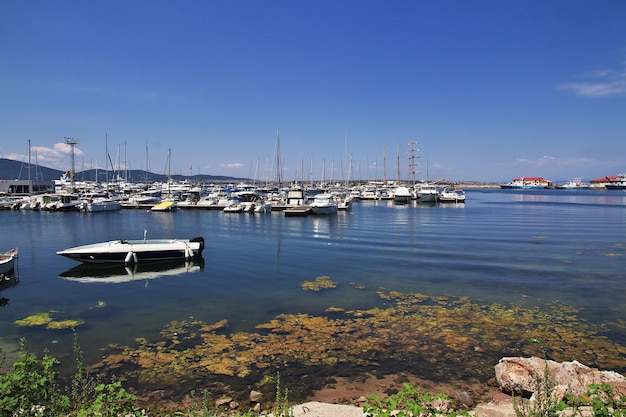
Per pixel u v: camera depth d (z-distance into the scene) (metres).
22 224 54.62
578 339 13.65
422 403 8.59
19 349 13.08
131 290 20.67
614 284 21.00
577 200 120.00
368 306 17.42
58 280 23.17
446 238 39.03
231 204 74.88
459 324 15.10
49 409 6.66
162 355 12.53
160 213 72.19
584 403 7.08
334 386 10.61
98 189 108.44
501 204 99.62
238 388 10.52
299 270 25.05
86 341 13.77
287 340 13.66
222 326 15.10
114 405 7.00
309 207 70.19
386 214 68.75
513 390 9.80
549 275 23.14
